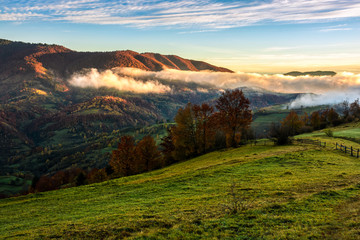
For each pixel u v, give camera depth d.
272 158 38.22
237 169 33.69
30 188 111.75
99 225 17.22
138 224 16.36
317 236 12.26
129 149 65.00
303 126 113.62
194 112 71.00
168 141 82.50
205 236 13.70
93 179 81.94
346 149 45.47
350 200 16.97
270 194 20.31
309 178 24.67
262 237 12.90
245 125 68.75
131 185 33.81
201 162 52.78
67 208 25.69
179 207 19.88
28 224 21.16
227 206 18.31
